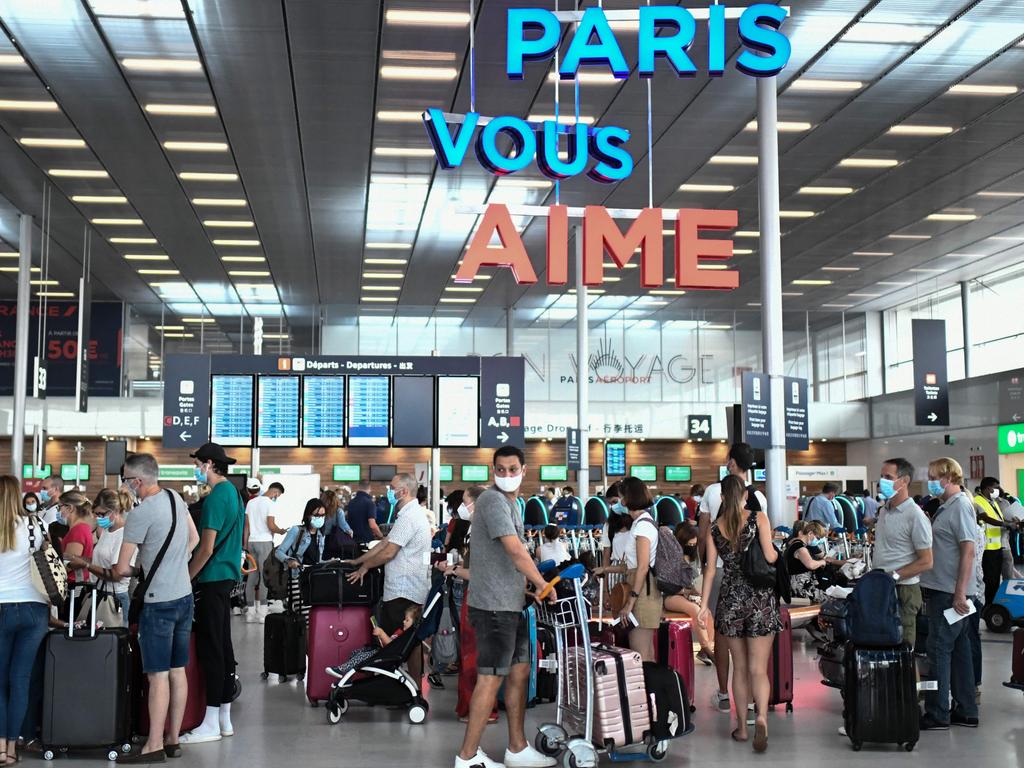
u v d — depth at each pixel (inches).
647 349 1355.8
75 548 363.6
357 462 1268.5
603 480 1315.2
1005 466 1044.5
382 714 302.0
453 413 692.7
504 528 226.1
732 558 258.8
